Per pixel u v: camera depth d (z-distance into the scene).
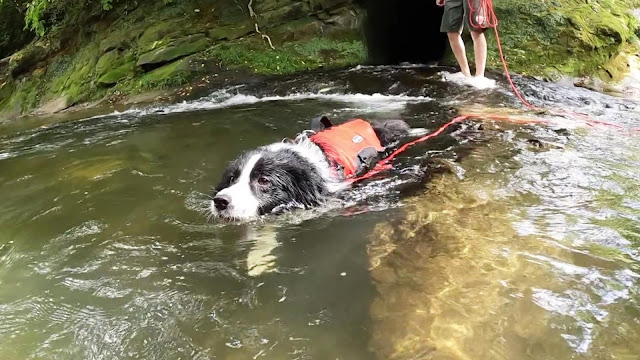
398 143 5.24
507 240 3.29
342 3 10.02
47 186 4.71
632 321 2.46
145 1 10.44
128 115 7.66
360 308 2.70
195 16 10.02
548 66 8.67
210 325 2.60
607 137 5.22
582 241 3.22
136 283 3.01
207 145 5.64
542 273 2.89
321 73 8.87
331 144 4.56
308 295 2.84
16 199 4.43
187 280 3.02
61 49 10.91
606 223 3.44
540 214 3.63
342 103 7.27
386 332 2.49
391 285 2.89
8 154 5.89
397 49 10.45
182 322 2.63
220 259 3.28
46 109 9.47
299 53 9.34
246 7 9.98
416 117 6.28
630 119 5.97
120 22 10.40
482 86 7.59
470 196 4.00
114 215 3.99
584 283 2.77
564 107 6.62
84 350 2.46
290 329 2.55
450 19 7.59
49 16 11.44
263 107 7.27
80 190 4.54
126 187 4.55
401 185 4.31
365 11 10.11
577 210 3.66
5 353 2.46
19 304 2.85
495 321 2.51
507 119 5.97
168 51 9.27
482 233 3.41
